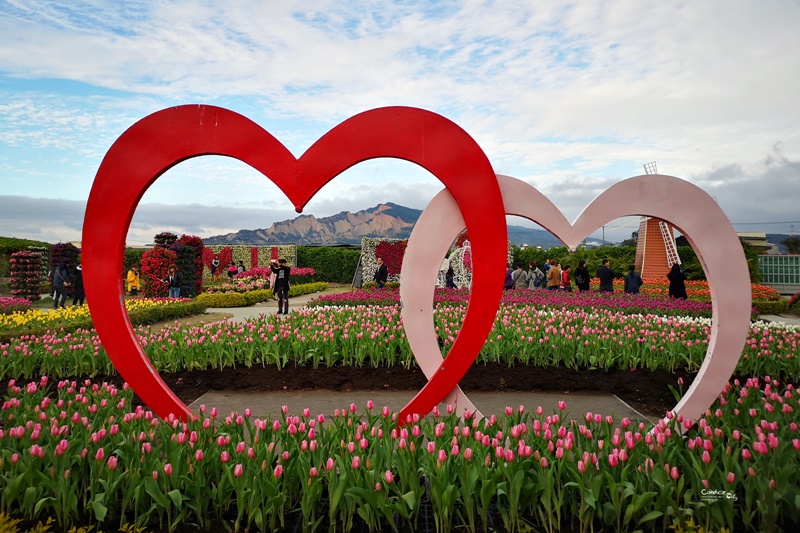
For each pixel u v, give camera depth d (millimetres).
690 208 5234
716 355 5195
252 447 3971
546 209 5246
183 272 23453
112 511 3742
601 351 8375
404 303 5387
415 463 3828
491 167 5047
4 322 12344
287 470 3746
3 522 3461
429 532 3662
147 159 5078
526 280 21391
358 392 7855
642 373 8180
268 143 5016
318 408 7078
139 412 4629
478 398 7543
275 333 9172
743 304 5195
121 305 5207
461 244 26906
